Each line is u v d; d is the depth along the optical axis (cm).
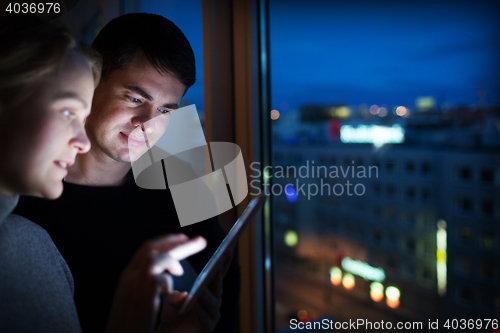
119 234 85
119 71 76
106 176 86
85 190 83
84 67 44
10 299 41
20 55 38
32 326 42
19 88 39
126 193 87
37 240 52
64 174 45
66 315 48
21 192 43
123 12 138
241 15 114
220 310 91
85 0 122
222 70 116
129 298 41
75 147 44
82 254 83
